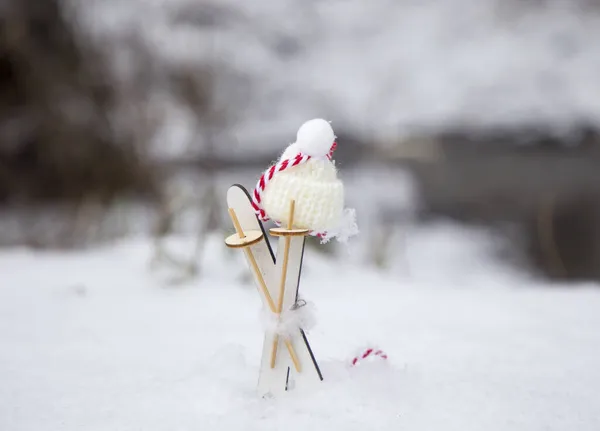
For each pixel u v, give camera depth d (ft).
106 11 44.09
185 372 7.93
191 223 18.24
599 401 6.69
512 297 13.61
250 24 48.80
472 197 39.09
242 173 42.83
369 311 12.10
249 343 9.48
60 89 40.60
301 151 6.40
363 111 45.68
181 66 44.29
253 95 46.42
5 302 13.12
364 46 49.62
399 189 39.29
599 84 43.68
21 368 8.29
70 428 6.16
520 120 42.09
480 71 45.14
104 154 40.83
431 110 43.75
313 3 51.31
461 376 7.61
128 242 22.91
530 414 6.29
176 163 42.73
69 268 17.28
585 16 48.14
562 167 39.91
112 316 11.69
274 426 5.93
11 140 39.68
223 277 15.67
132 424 6.20
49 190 40.37
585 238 35.58
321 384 6.64
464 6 49.80
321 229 6.46
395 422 6.00
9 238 29.84
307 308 6.59
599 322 10.82
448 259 31.71
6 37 39.37
